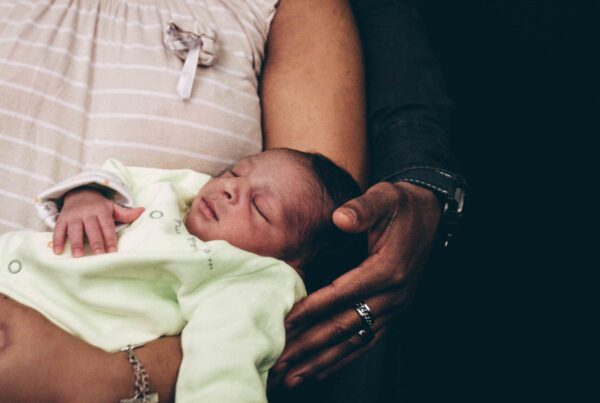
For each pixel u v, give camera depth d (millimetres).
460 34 1851
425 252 1100
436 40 1853
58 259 857
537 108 1807
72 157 1064
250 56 1259
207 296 892
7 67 1041
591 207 1762
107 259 854
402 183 1180
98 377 810
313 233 1015
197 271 890
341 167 1113
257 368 871
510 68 1810
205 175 1122
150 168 1091
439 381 1481
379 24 1468
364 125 1307
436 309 1638
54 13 1106
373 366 1273
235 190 988
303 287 967
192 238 925
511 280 1689
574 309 1632
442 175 1202
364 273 974
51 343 807
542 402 1447
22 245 886
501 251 1735
